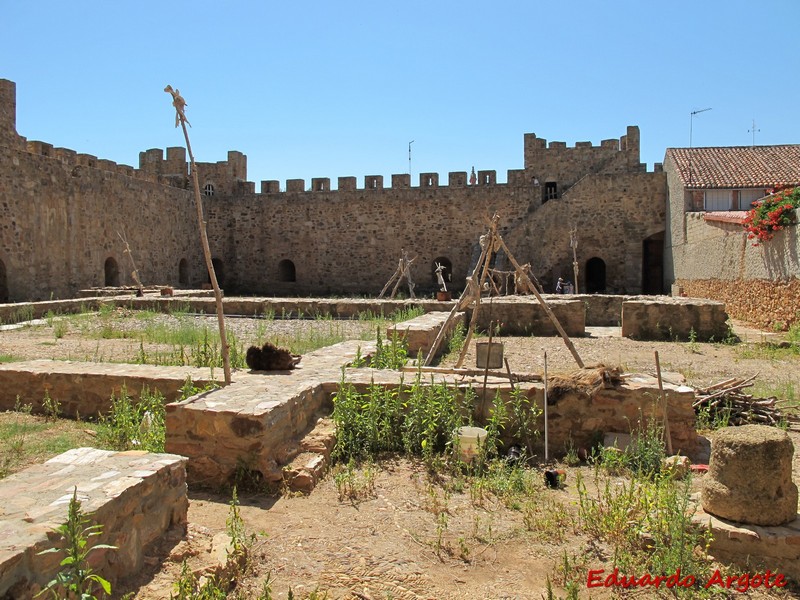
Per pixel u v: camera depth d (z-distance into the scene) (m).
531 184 34.16
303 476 5.57
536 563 4.39
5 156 22.25
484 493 5.56
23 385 8.07
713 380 10.22
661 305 15.24
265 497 5.42
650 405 6.68
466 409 6.89
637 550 4.51
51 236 24.48
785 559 4.24
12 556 2.85
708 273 21.97
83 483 3.80
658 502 4.82
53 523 3.22
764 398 8.24
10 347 12.20
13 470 5.77
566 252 31.95
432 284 34.69
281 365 7.89
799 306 14.47
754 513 4.40
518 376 7.31
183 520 4.40
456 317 14.90
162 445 6.00
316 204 36.09
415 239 34.81
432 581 4.12
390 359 9.00
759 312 16.94
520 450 6.55
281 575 4.16
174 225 33.81
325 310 18.92
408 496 5.48
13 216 22.66
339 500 5.36
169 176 36.28
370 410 6.66
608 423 6.78
